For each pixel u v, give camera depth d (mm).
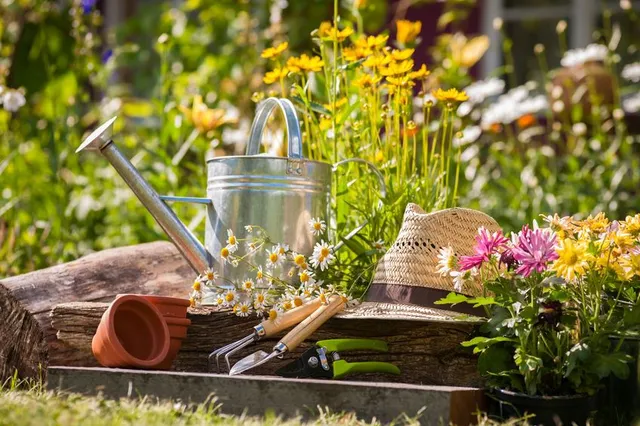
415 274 3051
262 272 3143
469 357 2959
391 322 3016
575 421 2613
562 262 2596
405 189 3650
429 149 5781
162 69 5270
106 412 2465
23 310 3309
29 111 6363
